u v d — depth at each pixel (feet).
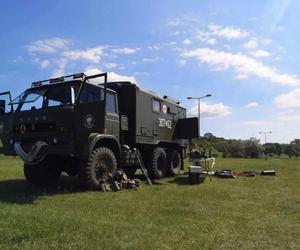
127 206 25.94
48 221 18.99
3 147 34.22
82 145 32.55
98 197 29.30
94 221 20.12
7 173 47.57
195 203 28.04
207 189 35.70
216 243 17.94
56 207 24.47
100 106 33.83
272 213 25.35
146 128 43.80
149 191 33.71
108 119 35.86
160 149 46.24
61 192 31.71
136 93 41.96
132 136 41.60
